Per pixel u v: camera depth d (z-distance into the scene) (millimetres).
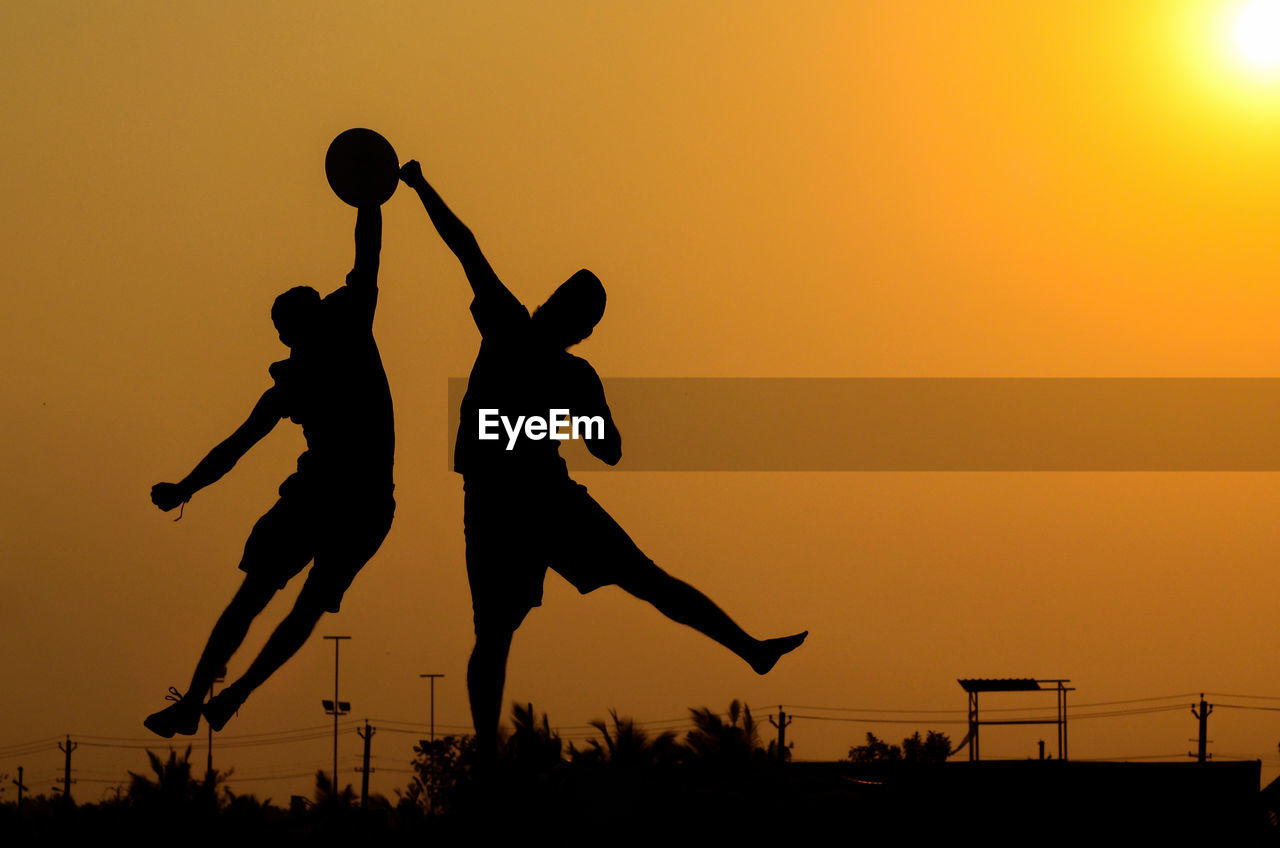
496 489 10016
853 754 102812
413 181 10359
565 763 12086
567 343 10266
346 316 10281
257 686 10188
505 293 10250
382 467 10273
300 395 10164
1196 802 11617
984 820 11578
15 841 82750
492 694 10109
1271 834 11609
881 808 11531
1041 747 78688
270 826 84375
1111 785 11867
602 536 10156
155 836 82938
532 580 10117
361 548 10227
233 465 10031
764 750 65562
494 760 10422
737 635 10320
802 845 11375
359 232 10344
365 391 10242
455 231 10312
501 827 10609
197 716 10000
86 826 83812
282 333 10359
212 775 85125
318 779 86000
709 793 11414
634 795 11391
